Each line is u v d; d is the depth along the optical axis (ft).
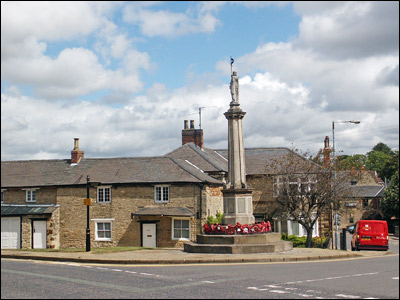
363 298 43.70
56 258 77.97
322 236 145.59
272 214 145.28
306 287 49.26
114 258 75.51
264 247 84.99
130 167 138.82
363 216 264.52
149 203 132.05
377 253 94.12
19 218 134.31
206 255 80.43
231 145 93.56
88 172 139.33
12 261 76.84
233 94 94.07
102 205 134.10
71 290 48.62
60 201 136.26
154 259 73.82
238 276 56.85
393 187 220.02
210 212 133.80
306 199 132.87
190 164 146.51
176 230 129.49
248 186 93.66
